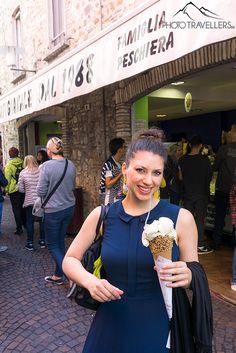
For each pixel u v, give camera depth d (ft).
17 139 37.65
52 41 26.37
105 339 4.74
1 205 19.08
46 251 18.43
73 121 23.66
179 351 4.54
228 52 11.48
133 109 18.04
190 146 16.85
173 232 4.10
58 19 25.81
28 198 18.40
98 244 5.04
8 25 36.86
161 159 4.64
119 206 4.96
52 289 13.21
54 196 13.08
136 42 9.50
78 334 10.02
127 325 4.58
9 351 9.28
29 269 15.62
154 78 15.11
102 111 19.92
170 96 23.07
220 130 38.32
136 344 4.53
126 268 4.57
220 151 16.53
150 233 4.05
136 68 9.55
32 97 17.29
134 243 4.57
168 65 14.20
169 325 4.57
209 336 4.45
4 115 22.95
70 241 20.06
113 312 4.70
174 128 45.57
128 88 17.03
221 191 16.53
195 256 4.66
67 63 13.42
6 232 23.13
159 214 4.70
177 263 4.19
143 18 9.17
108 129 19.56
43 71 15.83
